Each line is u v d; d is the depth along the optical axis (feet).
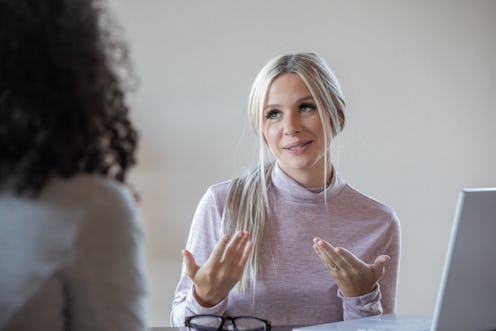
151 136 9.45
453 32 10.07
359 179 10.03
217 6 9.51
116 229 2.57
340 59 9.89
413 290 10.24
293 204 5.57
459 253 3.92
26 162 2.43
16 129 2.43
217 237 5.63
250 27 9.59
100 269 2.51
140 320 2.63
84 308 2.50
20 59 2.45
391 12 9.93
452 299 4.02
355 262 4.80
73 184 2.54
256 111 5.47
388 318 4.82
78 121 2.58
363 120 10.01
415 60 10.03
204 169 9.57
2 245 2.44
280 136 5.39
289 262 5.49
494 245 4.09
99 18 2.76
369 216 5.69
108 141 2.85
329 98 5.38
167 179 9.51
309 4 9.72
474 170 10.26
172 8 9.41
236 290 5.41
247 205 5.56
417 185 10.16
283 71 5.34
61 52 2.51
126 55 2.97
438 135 10.16
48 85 2.49
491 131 10.26
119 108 2.91
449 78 10.12
